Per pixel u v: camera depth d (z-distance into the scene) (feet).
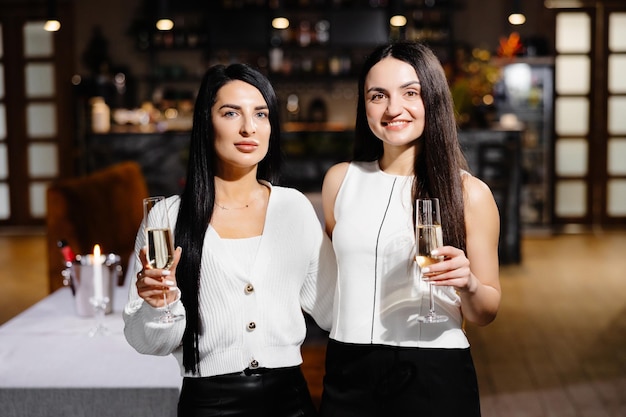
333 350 7.00
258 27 33.76
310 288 7.16
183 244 6.57
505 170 27.17
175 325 6.30
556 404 14.05
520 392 14.73
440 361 6.73
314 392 12.56
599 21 32.83
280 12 27.37
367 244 6.89
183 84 34.14
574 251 29.12
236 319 6.58
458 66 30.37
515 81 31.81
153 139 29.84
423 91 6.77
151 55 33.68
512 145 27.12
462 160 7.04
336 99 34.40
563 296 22.45
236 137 6.58
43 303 10.30
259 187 7.04
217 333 6.57
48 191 15.38
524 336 18.54
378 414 6.80
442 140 6.81
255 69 6.75
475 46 33.60
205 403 6.57
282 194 6.97
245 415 6.57
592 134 33.24
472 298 6.51
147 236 6.29
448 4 33.30
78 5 33.55
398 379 6.74
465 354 6.84
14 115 33.60
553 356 16.99
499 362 16.63
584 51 33.04
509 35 33.32
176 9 33.58
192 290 6.53
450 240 6.79
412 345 6.75
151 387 7.30
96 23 33.60
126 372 7.66
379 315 6.84
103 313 9.02
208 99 6.64
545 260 27.61
